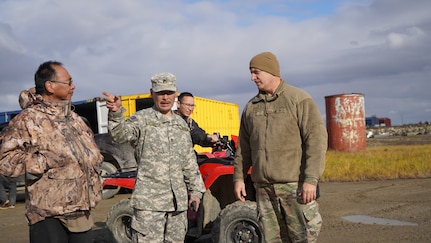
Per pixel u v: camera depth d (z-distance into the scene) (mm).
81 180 3459
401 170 15172
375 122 107188
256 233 5375
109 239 6156
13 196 11469
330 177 14977
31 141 3332
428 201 9758
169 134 4242
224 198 6258
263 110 3986
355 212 8914
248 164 4262
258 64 3951
